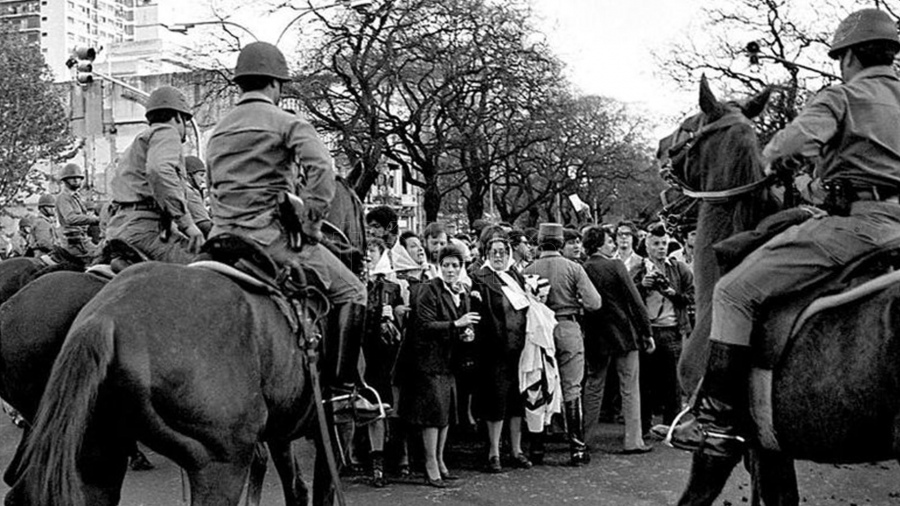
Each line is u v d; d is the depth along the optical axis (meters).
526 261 11.63
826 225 4.39
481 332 8.77
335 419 5.50
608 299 9.49
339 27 32.00
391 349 8.41
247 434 4.33
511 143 39.47
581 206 14.34
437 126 35.72
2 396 5.71
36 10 160.12
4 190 44.78
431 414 8.33
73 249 8.16
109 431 4.12
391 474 8.79
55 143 45.47
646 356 10.34
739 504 7.57
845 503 7.55
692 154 5.16
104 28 175.88
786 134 4.34
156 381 4.02
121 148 47.12
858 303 4.23
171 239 6.18
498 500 7.86
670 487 8.23
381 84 36.03
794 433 4.40
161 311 4.14
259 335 4.50
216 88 33.84
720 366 4.54
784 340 4.39
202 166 9.37
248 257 4.84
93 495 4.14
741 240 4.68
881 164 4.34
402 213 52.06
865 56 4.53
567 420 9.23
